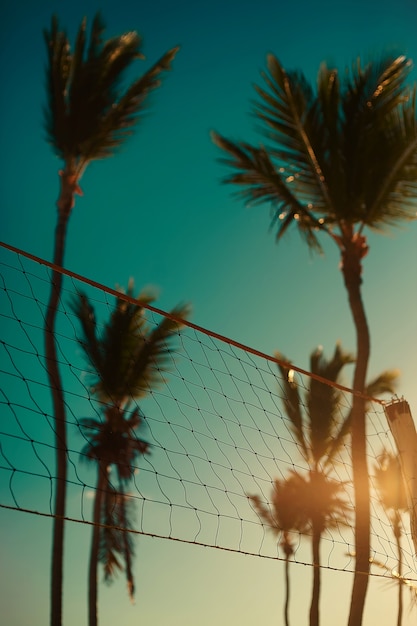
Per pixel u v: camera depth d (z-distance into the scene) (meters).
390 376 15.37
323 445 16.14
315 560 17.59
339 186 11.71
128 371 13.68
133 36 14.41
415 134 11.52
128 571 14.84
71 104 14.07
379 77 11.72
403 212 11.87
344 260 11.91
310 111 11.79
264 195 12.47
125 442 14.30
